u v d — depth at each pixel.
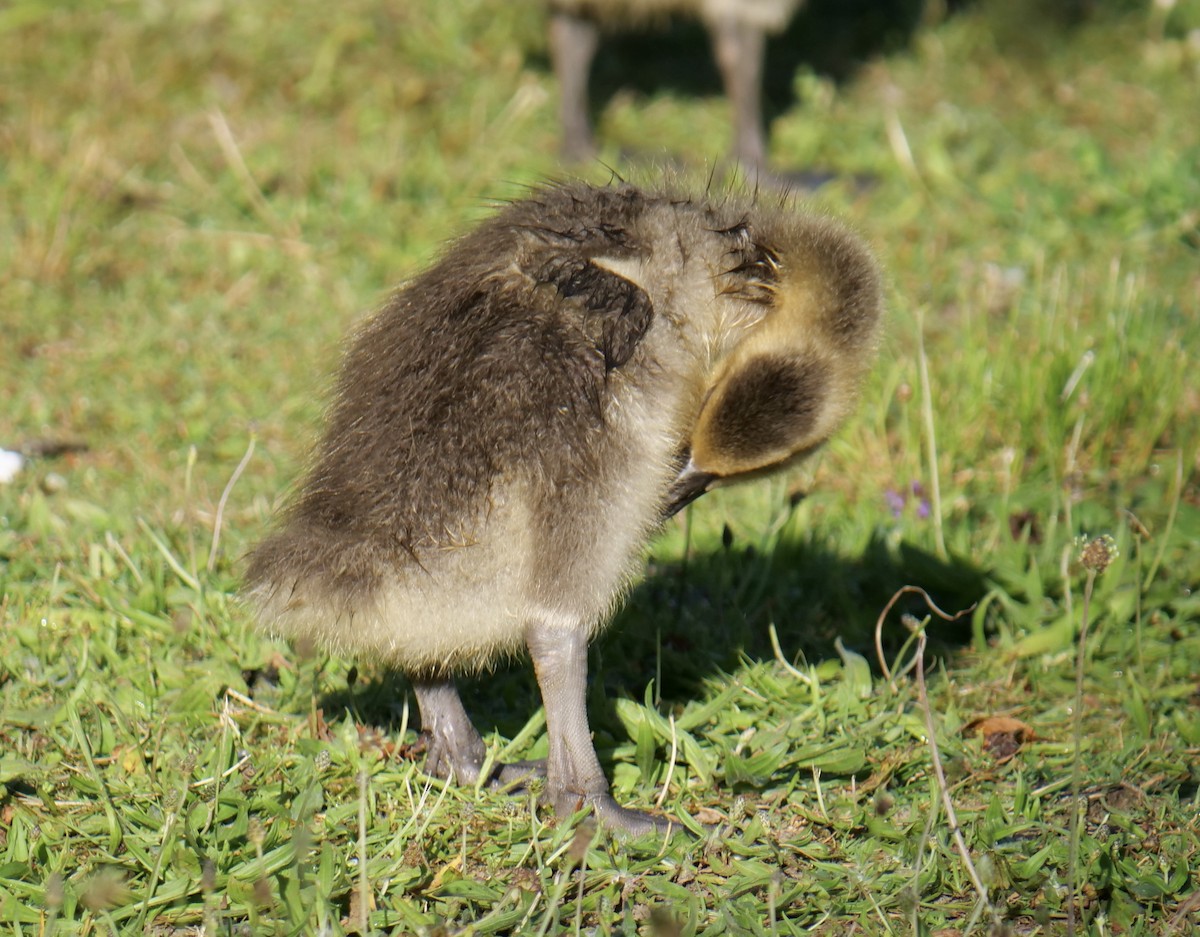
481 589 8.14
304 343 14.39
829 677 10.03
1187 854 8.36
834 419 8.91
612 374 8.19
